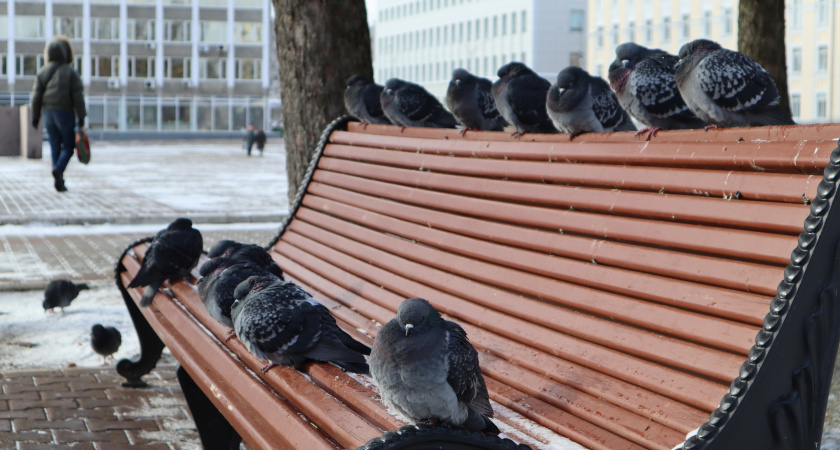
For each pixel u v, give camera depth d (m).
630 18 59.31
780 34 9.69
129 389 5.32
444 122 6.80
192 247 4.79
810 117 47.28
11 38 72.94
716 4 51.06
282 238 5.66
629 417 2.40
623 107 4.27
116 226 13.75
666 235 2.58
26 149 32.66
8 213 14.38
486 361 3.08
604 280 2.77
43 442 4.41
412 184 4.35
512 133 3.76
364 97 6.71
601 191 2.94
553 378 2.76
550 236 3.14
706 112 3.53
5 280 8.77
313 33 6.82
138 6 74.88
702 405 2.25
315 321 3.10
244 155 43.00
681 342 2.41
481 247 3.54
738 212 2.35
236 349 3.55
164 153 43.91
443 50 88.31
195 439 4.51
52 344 6.34
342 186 5.21
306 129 6.90
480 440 2.13
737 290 2.30
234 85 77.81
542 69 72.69
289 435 2.70
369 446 2.04
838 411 4.10
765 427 2.04
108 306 7.61
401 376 2.26
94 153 42.12
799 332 2.04
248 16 77.25
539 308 3.04
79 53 74.12
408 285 3.95
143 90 75.75
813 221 2.04
